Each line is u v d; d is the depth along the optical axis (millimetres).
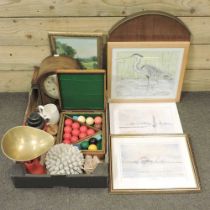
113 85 1230
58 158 981
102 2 1046
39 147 971
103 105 1179
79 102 1171
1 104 1286
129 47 1132
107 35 1134
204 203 988
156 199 996
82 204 988
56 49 1160
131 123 1193
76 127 1129
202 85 1309
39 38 1146
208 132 1185
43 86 1152
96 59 1184
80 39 1125
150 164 1066
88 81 1108
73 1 1040
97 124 1146
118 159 1078
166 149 1105
